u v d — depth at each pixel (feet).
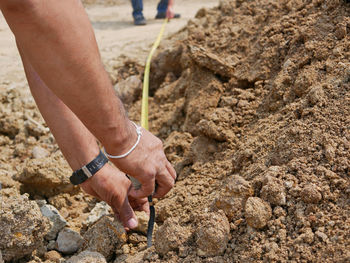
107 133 5.59
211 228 6.45
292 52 9.97
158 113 12.73
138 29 25.07
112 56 18.63
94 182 7.29
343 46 8.82
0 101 14.82
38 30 4.67
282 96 9.27
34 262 7.38
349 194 6.27
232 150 9.20
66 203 9.95
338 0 9.72
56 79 5.05
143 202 8.36
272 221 6.45
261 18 12.11
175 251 6.79
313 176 6.69
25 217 7.16
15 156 12.78
